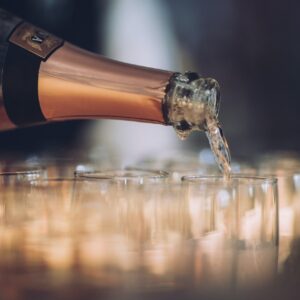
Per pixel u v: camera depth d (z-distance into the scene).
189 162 0.67
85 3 1.18
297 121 1.32
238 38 1.31
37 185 0.42
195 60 1.30
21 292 0.35
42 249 0.42
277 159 0.66
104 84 0.48
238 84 1.31
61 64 0.50
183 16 1.30
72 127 1.15
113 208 0.42
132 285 0.36
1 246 0.42
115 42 1.24
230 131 1.30
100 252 0.42
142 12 1.27
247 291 0.36
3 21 0.53
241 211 0.42
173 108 0.45
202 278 0.38
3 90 0.52
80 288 0.36
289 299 0.35
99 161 0.70
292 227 0.52
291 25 1.31
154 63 1.29
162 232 0.42
